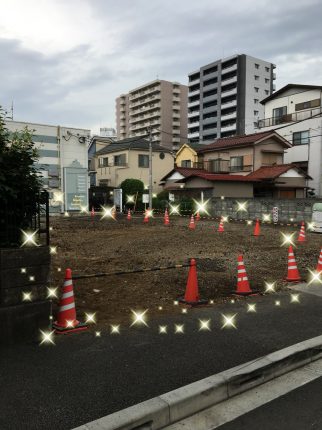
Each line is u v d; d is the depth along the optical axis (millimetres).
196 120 81438
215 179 27766
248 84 71875
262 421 2936
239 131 71875
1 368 3566
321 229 16062
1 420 2771
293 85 36219
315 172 32250
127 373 3480
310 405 3152
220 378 3320
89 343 4184
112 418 2779
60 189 24531
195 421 2973
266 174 29406
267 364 3607
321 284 7090
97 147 46375
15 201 4250
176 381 3334
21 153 4383
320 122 32000
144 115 89688
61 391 3164
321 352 4145
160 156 39781
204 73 78875
